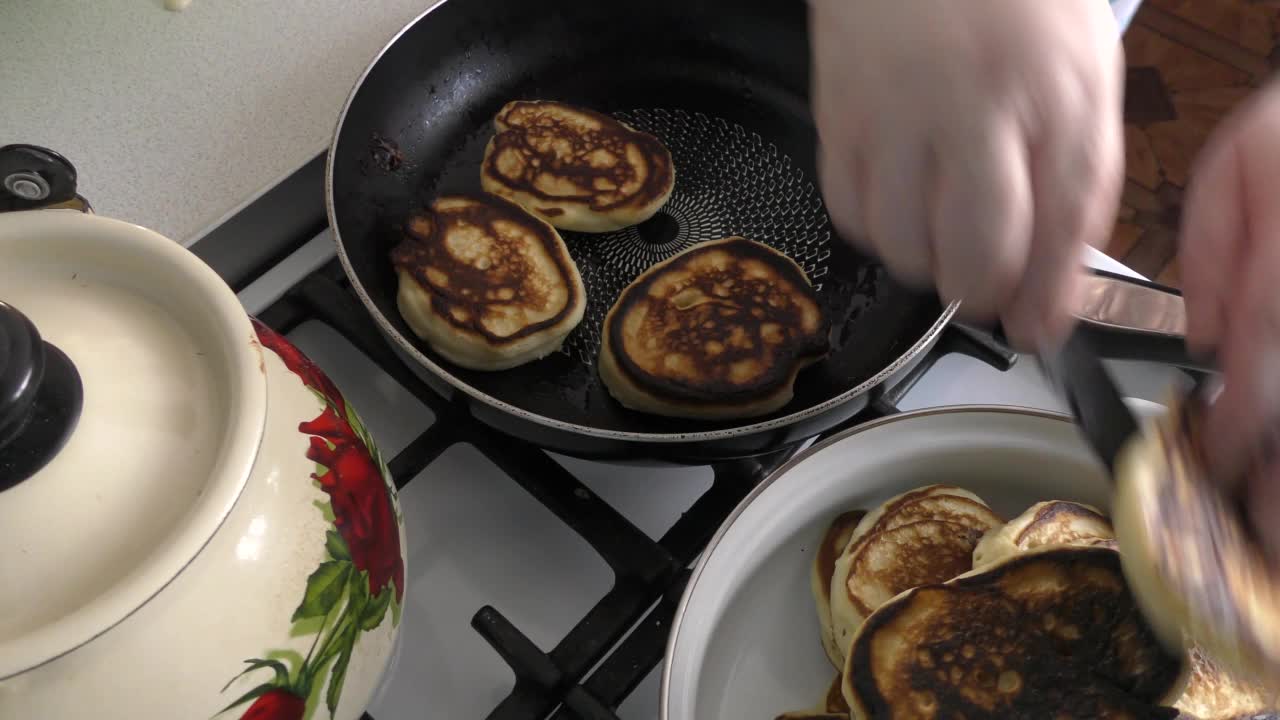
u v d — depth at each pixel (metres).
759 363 0.55
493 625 0.46
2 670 0.32
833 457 0.48
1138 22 1.29
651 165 0.61
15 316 0.34
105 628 0.33
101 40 0.60
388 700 0.47
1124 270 0.53
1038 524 0.47
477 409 0.49
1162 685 0.43
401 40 0.60
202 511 0.34
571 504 0.49
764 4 0.63
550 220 0.60
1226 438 0.37
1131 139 1.20
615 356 0.55
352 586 0.39
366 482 0.40
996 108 0.38
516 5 0.62
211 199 0.55
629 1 0.64
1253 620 0.37
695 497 0.52
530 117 0.62
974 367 0.54
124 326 0.37
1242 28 1.27
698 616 0.45
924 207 0.40
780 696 0.47
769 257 0.57
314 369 0.41
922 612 0.45
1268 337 0.36
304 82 0.59
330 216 0.53
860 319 0.58
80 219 0.37
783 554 0.49
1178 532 0.37
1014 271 0.39
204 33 0.60
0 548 0.35
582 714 0.46
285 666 0.37
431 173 0.62
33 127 0.57
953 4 0.39
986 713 0.44
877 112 0.39
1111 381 0.39
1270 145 0.38
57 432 0.35
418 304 0.56
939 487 0.49
